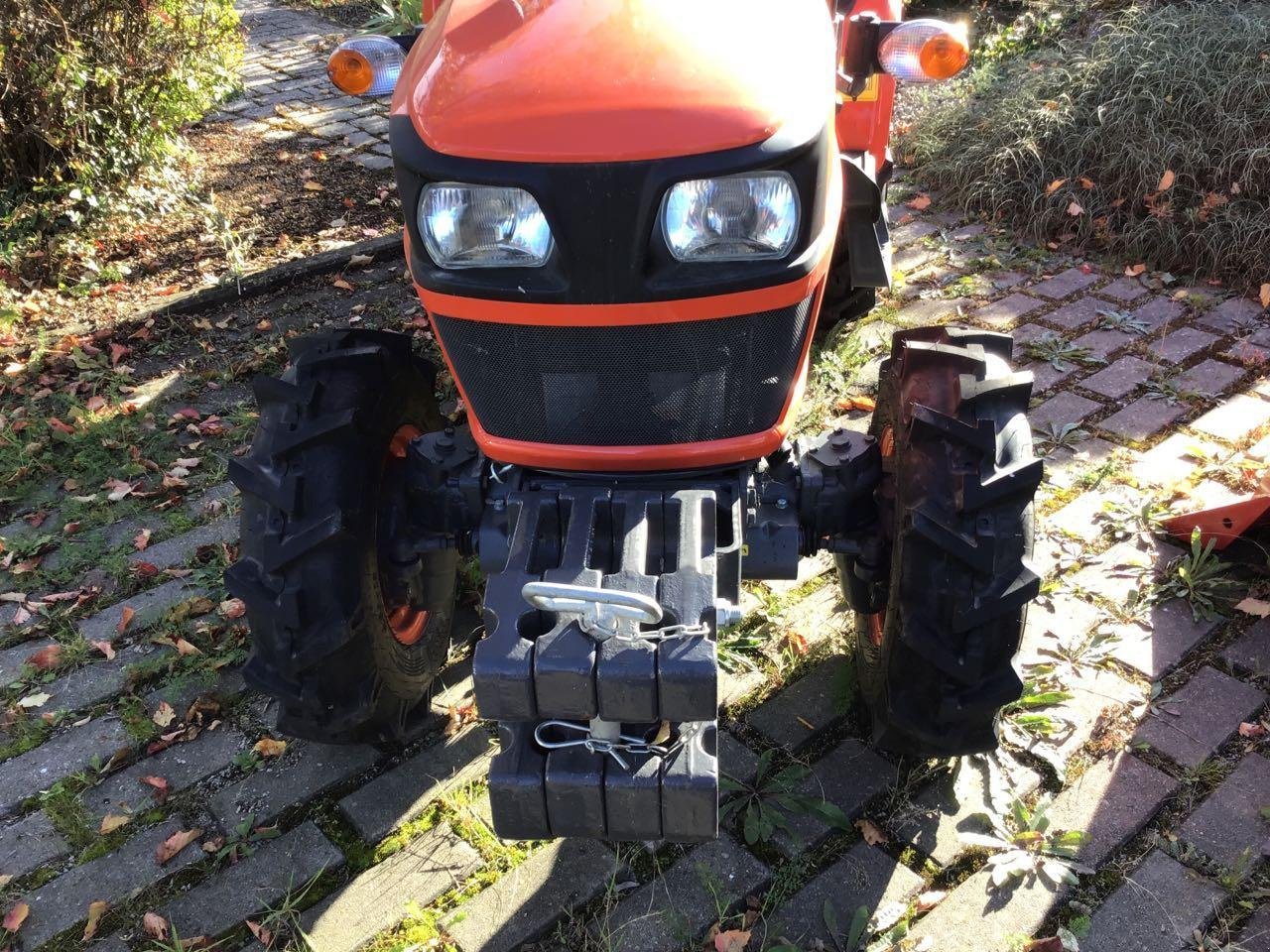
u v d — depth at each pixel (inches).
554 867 99.7
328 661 95.0
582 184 70.9
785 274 76.7
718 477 86.7
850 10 133.3
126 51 224.7
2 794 111.0
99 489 156.0
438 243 77.6
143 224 231.1
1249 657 121.5
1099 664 120.8
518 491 85.5
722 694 118.2
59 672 125.6
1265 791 105.5
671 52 75.3
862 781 107.4
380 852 102.2
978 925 94.0
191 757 114.1
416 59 87.1
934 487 88.8
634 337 77.7
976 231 219.5
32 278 211.0
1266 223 192.9
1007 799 103.8
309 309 199.5
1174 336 181.5
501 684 72.2
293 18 377.7
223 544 143.6
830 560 136.2
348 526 92.7
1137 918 94.1
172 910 98.1
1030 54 273.1
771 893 97.0
